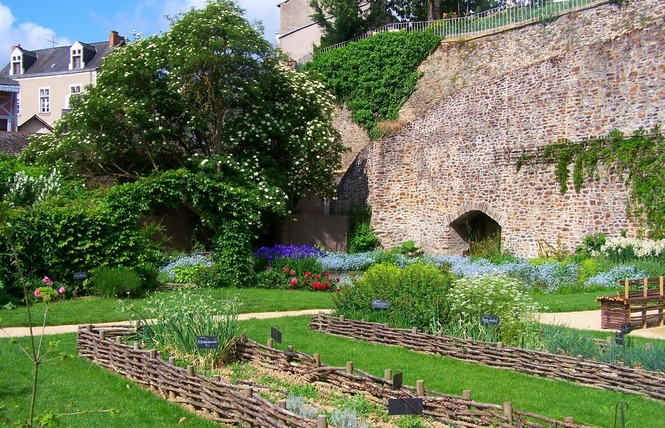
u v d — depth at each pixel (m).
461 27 30.83
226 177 21.83
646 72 19.80
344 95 32.53
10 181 18.64
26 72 46.38
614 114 20.50
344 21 36.25
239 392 6.49
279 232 26.39
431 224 25.66
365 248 27.02
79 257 15.02
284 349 9.73
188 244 23.95
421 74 30.91
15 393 7.35
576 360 8.31
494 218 23.62
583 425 6.12
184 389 7.20
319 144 24.38
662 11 23.72
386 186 27.02
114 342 8.55
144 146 23.17
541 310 13.88
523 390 7.87
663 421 6.79
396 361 9.25
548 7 27.53
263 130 23.38
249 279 17.83
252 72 22.77
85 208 15.51
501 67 28.52
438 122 25.59
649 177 19.14
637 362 8.51
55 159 22.64
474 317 10.03
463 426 6.41
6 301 13.45
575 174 21.06
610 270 18.12
